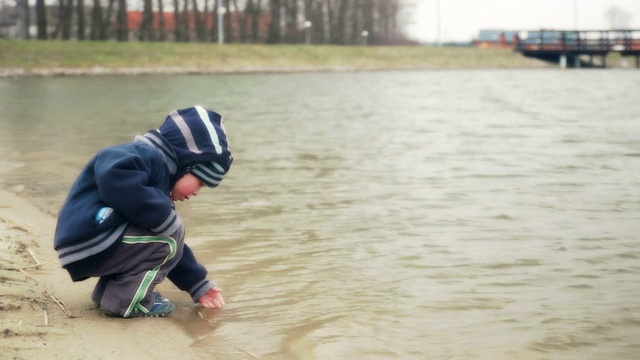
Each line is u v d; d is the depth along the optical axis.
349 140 11.12
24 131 12.05
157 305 4.15
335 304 4.26
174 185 4.18
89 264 4.02
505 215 6.31
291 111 16.38
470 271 4.82
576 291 4.43
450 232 5.77
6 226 5.58
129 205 3.92
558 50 59.22
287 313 4.14
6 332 3.57
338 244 5.45
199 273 4.30
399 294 4.41
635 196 7.01
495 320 4.00
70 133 11.73
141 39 58.72
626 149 9.99
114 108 16.98
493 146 10.41
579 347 3.65
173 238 4.07
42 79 33.56
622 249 5.27
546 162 8.98
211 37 64.00
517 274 4.75
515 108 17.20
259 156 9.48
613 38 58.22
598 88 26.16
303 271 4.85
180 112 4.23
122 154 3.97
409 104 18.67
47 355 3.35
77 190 4.07
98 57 42.22
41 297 4.19
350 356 3.59
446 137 11.48
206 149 4.14
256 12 66.25
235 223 6.05
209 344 3.75
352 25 75.75
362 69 51.84
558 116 14.98
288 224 6.03
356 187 7.50
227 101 19.56
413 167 8.68
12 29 58.94
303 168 8.60
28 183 7.56
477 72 46.53
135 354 3.53
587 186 7.50
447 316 4.06
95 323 3.89
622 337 3.76
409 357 3.57
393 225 5.99
